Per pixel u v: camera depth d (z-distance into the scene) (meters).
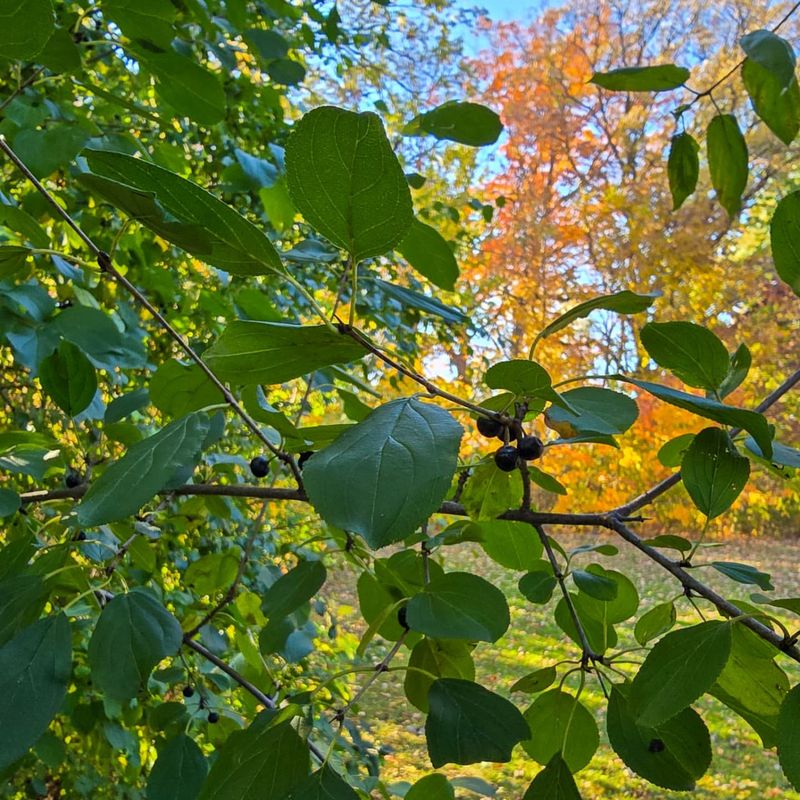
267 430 1.27
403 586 1.15
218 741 1.67
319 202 0.67
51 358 1.18
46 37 0.67
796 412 13.34
